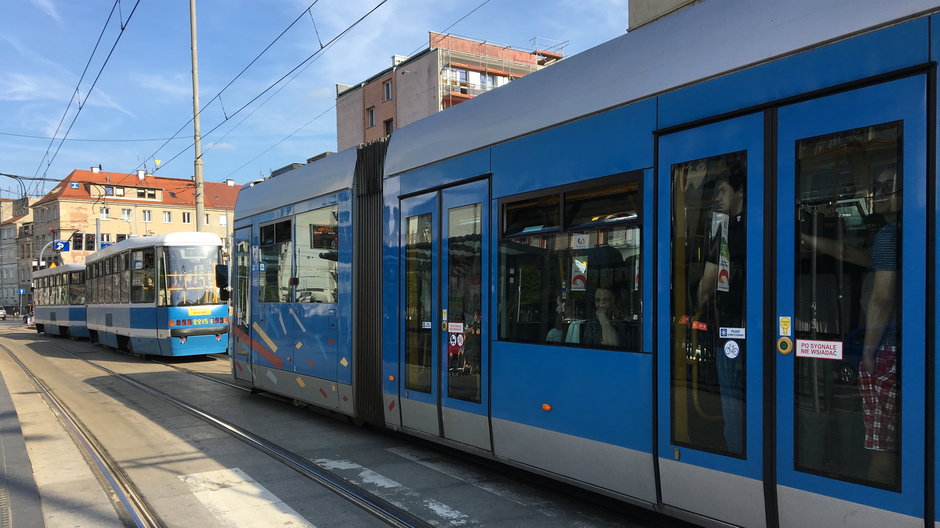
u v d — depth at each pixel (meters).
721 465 3.54
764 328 3.37
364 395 6.98
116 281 19.28
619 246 4.18
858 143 3.06
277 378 9.00
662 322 3.88
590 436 4.34
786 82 3.34
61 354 20.16
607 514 4.68
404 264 6.38
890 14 2.97
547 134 4.77
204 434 7.71
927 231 2.81
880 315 2.95
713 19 3.76
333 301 7.58
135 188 78.81
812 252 3.21
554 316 4.66
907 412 2.84
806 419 3.19
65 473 6.06
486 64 49.22
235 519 4.73
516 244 5.02
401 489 5.36
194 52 20.69
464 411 5.52
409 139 6.43
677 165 3.85
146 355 17.66
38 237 82.12
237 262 10.58
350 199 7.29
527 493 5.22
